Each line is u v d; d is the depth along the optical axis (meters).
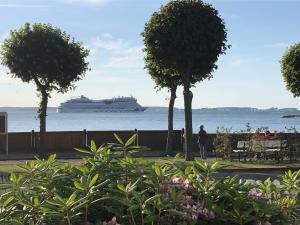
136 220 3.43
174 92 29.47
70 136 31.47
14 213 3.46
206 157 27.39
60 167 3.90
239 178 4.02
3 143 30.27
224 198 3.71
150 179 3.62
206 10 23.45
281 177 4.34
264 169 20.41
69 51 27.91
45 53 27.61
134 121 137.12
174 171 3.86
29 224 3.34
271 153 23.66
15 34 27.80
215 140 25.09
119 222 3.45
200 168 3.86
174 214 3.34
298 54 26.30
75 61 28.03
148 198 3.44
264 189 4.11
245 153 23.81
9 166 17.88
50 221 3.31
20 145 30.84
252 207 3.66
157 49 23.41
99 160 3.79
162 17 23.53
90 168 3.78
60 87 28.45
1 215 3.42
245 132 26.20
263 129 26.73
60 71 27.89
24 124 128.88
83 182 3.38
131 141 4.06
